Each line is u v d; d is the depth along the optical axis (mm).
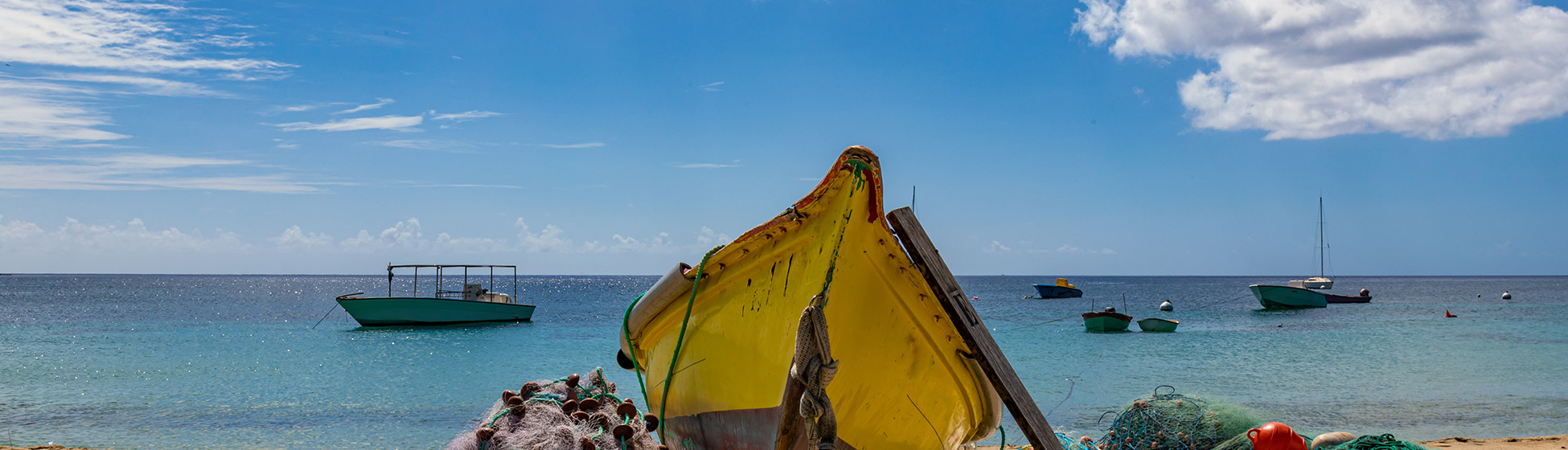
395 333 38438
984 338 5371
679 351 6121
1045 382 21000
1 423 14617
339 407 16656
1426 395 17312
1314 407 15719
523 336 37562
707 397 5898
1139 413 7812
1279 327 43750
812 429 4992
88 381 20891
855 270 5223
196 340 34906
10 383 20406
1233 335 37594
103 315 57062
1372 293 112062
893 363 5652
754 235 5383
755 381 5484
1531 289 133500
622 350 7445
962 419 6344
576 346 32688
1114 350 30188
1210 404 7859
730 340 5637
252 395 18469
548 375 22953
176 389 19406
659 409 6707
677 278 5965
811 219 5199
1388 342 33688
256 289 147750
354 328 42125
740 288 5605
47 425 14312
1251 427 7438
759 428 5523
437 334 38219
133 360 26297
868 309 5402
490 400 17641
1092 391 19016
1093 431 13484
